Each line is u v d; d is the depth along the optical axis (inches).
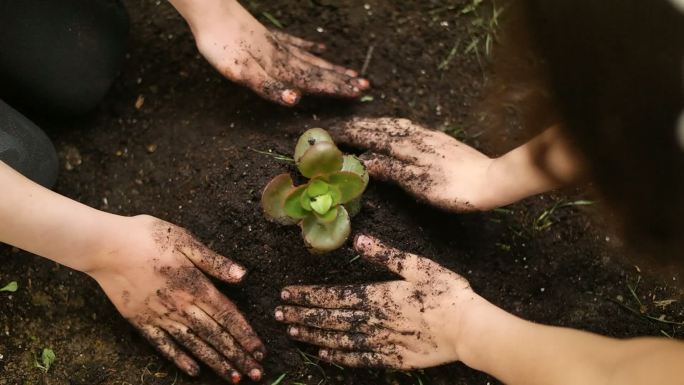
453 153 43.9
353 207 43.7
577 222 46.3
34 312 45.3
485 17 48.9
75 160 46.7
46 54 43.6
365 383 44.4
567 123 27.8
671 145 25.1
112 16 45.1
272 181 41.3
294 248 44.1
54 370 44.8
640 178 26.4
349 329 42.5
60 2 43.3
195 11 43.9
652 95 24.7
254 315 44.4
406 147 44.2
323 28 48.5
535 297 45.4
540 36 26.7
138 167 46.6
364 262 44.1
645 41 24.2
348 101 47.0
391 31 48.7
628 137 25.7
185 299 42.3
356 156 45.1
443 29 48.9
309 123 46.2
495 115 47.3
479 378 44.7
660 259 29.5
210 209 45.0
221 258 42.3
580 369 36.3
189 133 46.7
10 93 45.1
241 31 44.4
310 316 42.8
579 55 25.6
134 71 47.6
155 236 42.1
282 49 45.5
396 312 41.8
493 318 40.1
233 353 42.8
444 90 48.1
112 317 45.3
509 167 41.6
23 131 43.1
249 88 45.1
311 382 44.5
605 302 45.5
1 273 45.5
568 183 32.8
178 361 43.5
